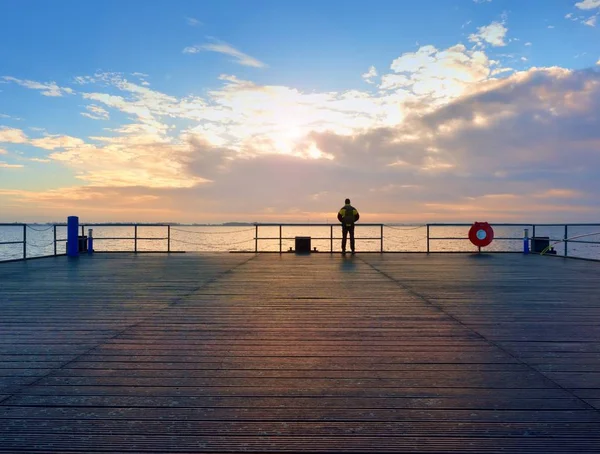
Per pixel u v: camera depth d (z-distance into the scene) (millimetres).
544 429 2730
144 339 4887
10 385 3459
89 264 14016
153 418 2877
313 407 3053
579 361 4094
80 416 2904
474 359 4152
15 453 2449
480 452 2463
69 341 4805
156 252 19500
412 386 3453
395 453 2457
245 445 2541
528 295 7957
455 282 9711
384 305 6945
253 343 4719
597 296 7867
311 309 6613
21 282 9711
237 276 10812
